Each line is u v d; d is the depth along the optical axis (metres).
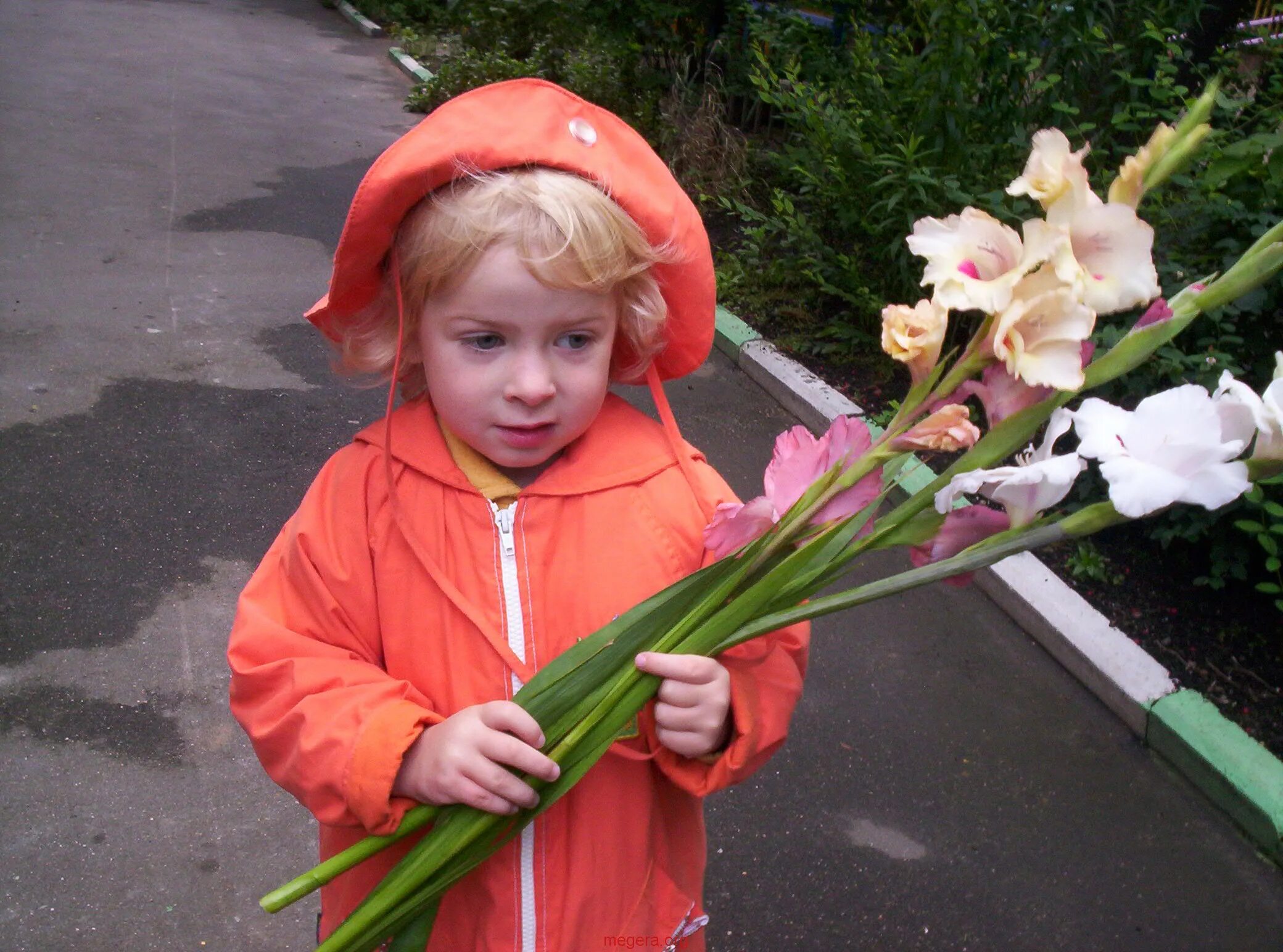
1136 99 3.99
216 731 2.54
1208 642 3.12
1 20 10.23
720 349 4.97
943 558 0.97
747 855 2.39
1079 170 0.77
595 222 1.12
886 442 0.92
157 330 4.50
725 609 1.07
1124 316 3.33
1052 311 0.77
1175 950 2.25
